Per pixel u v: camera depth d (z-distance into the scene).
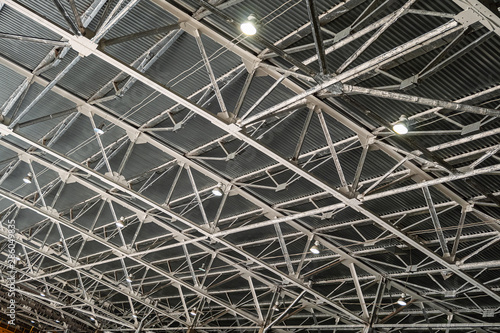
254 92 20.89
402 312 33.19
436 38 14.90
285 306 39.47
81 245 42.09
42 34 21.33
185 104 18.81
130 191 26.12
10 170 30.77
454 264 21.92
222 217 30.80
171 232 34.25
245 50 18.94
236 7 17.42
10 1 16.44
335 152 20.39
